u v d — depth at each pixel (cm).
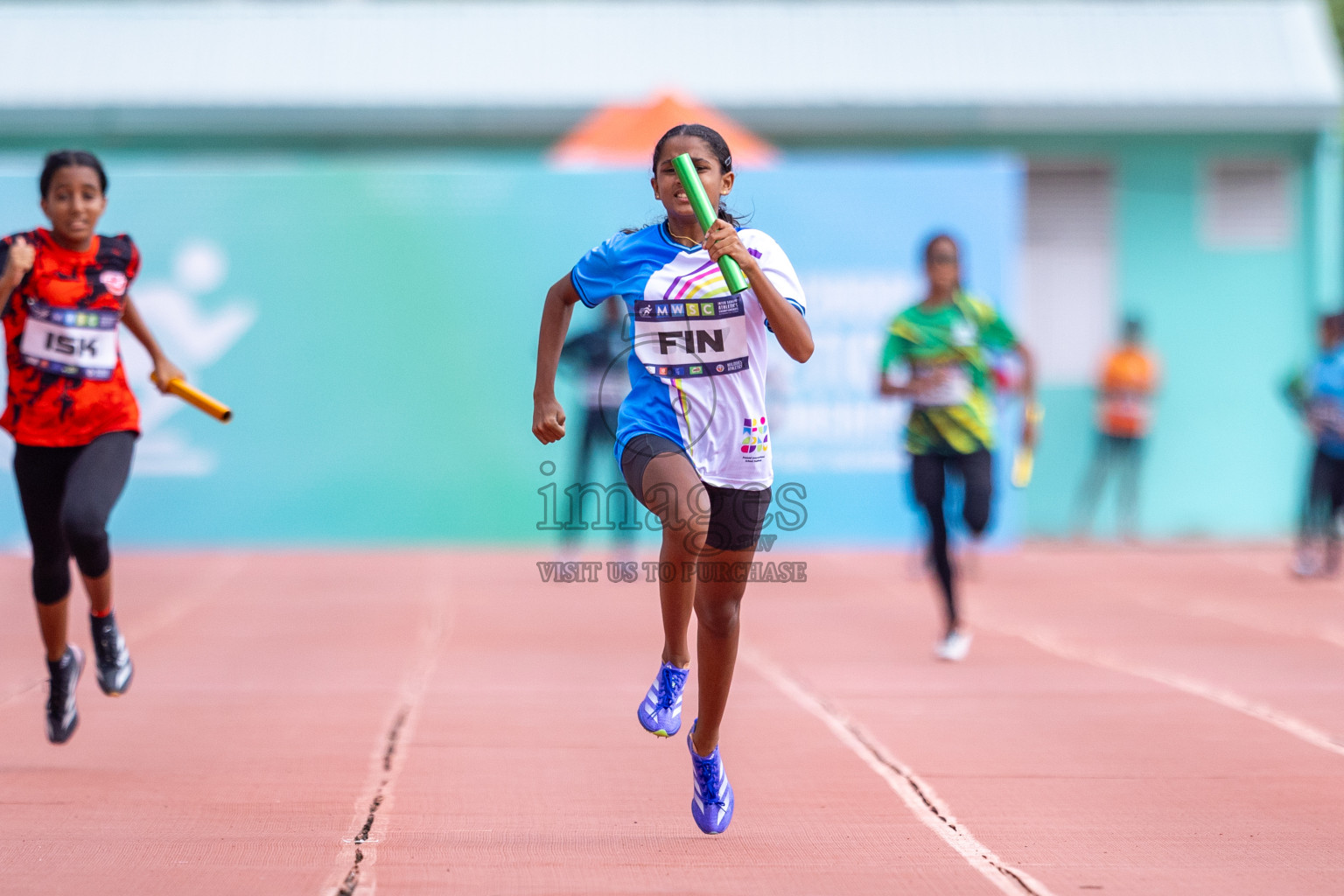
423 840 1423
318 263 4588
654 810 1550
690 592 1325
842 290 4575
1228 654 2652
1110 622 3091
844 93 5050
